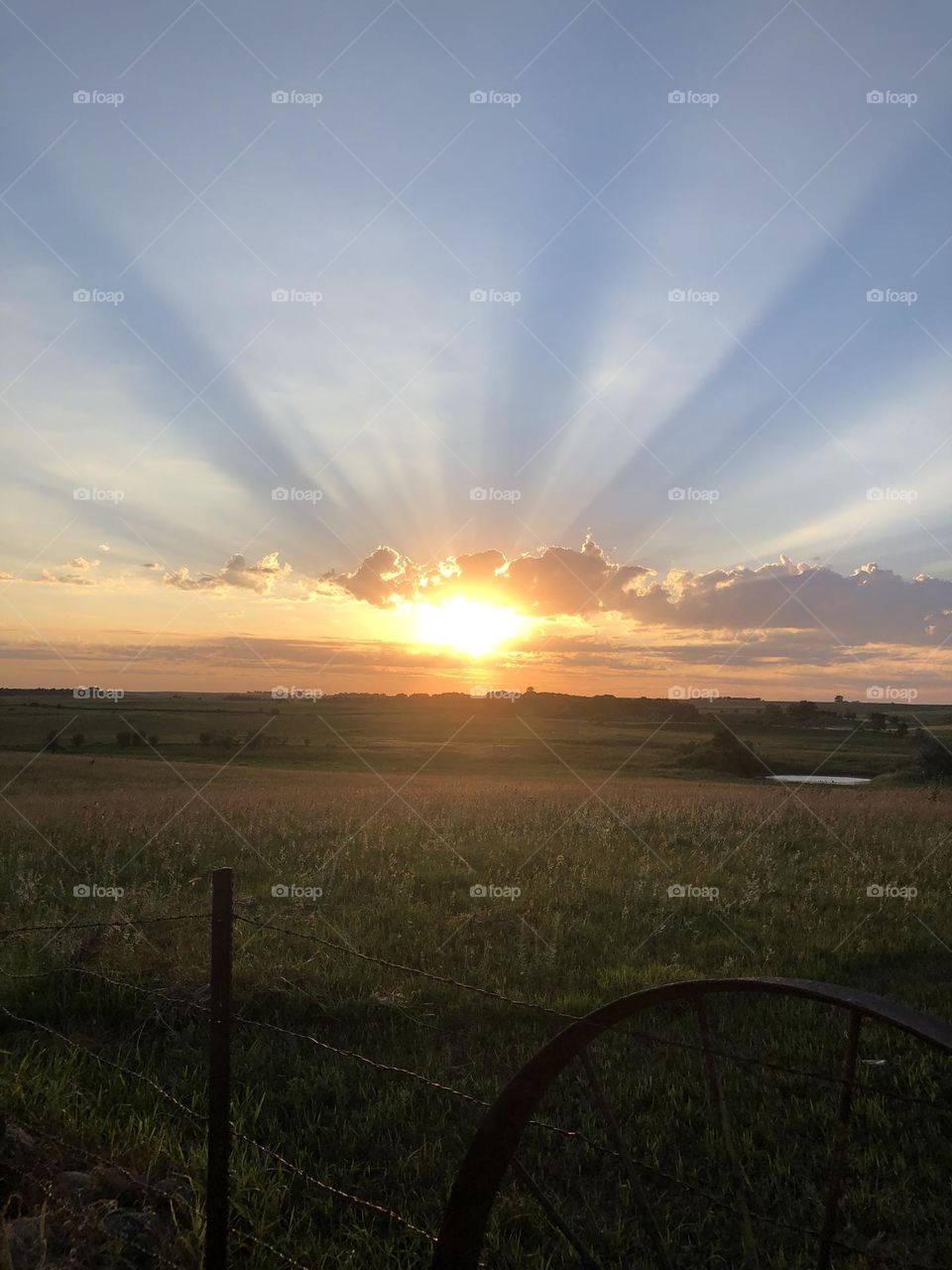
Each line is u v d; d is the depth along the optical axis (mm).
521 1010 6840
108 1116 4840
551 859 13906
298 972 7477
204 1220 3750
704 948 8906
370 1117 5000
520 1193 4312
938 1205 4203
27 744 86938
